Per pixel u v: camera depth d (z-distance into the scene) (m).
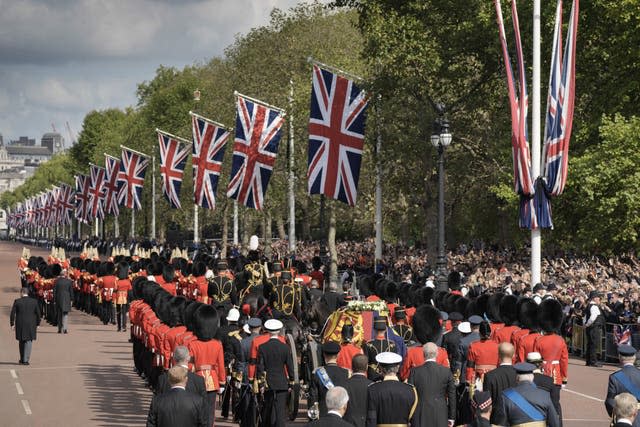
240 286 89.31
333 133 112.44
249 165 133.25
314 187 112.81
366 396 41.75
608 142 120.94
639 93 132.62
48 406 70.25
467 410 53.50
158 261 127.00
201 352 53.97
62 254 171.12
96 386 79.69
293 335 64.31
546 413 39.47
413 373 44.47
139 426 62.78
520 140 101.88
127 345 109.88
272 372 53.47
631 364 41.25
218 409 70.81
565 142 101.25
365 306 57.94
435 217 156.12
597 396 75.44
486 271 131.38
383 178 159.25
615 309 99.69
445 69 146.25
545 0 132.00
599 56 135.25
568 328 106.38
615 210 122.81
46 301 136.38
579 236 128.62
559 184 101.69
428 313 55.09
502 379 45.44
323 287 103.44
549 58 135.50
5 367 91.19
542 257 157.12
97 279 134.25
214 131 154.75
